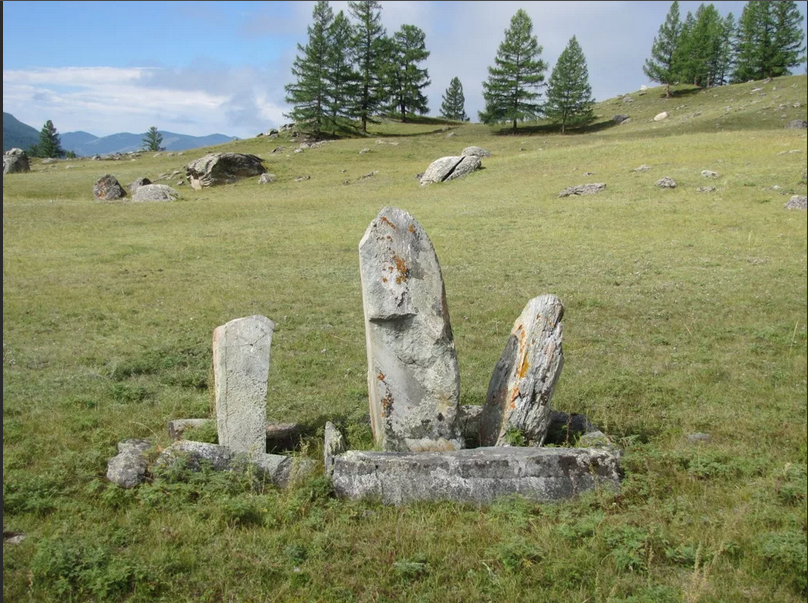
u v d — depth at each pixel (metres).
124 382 9.86
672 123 65.81
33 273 18.86
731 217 25.20
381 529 5.61
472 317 14.20
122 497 6.05
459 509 6.02
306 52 73.50
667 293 16.42
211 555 5.24
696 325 13.70
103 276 18.55
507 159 43.97
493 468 6.23
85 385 9.50
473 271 19.25
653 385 9.99
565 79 73.19
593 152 41.59
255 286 17.30
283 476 6.58
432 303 7.19
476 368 10.83
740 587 5.02
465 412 8.31
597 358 11.55
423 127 85.25
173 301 15.47
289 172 49.91
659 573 5.18
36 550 5.13
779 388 10.00
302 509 5.90
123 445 7.14
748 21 87.69
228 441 6.96
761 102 68.44
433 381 7.18
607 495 6.22
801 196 26.39
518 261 20.55
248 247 23.50
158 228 28.23
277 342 12.20
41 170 58.69
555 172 37.44
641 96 87.88
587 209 28.06
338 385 9.90
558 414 8.13
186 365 10.95
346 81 75.69
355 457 6.31
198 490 6.16
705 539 5.61
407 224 7.21
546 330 7.27
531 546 5.34
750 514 6.02
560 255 21.23
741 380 10.42
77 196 42.41
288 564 5.14
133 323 13.48
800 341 12.59
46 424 7.85
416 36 93.62
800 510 6.15
